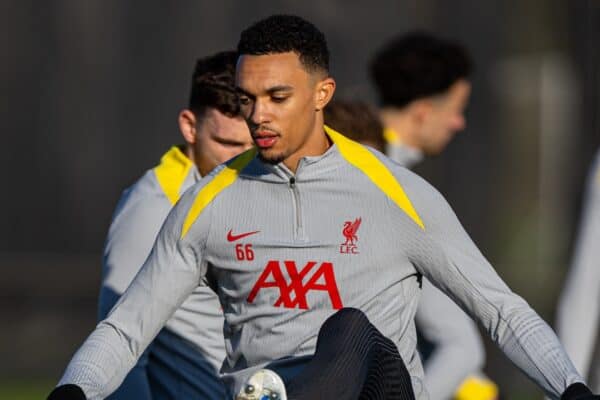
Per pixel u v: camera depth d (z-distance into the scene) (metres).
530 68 42.78
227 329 12.54
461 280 12.02
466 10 41.88
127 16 38.53
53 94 38.06
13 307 37.28
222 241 12.23
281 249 12.08
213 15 38.78
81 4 38.25
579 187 42.69
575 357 17.20
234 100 14.79
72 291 37.72
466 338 16.61
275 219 12.16
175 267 12.36
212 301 14.63
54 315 37.47
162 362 14.84
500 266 41.66
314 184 12.14
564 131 42.75
